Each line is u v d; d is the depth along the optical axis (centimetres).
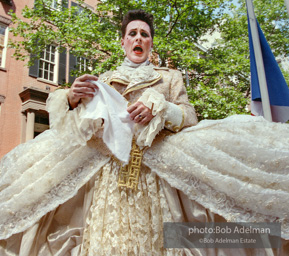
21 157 139
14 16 876
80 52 816
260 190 108
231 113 761
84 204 132
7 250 125
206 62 894
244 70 907
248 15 371
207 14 979
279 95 337
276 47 1148
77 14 940
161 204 124
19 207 124
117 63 724
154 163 128
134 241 114
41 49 908
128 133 127
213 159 116
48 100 129
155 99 126
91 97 130
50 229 132
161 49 782
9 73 1062
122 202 123
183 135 130
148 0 877
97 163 133
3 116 1019
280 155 111
